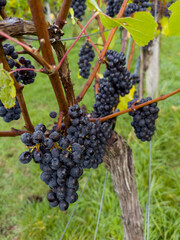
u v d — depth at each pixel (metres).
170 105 1.33
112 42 0.60
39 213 0.93
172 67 1.70
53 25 0.26
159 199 0.91
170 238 0.78
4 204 1.02
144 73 1.16
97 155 0.32
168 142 1.15
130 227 0.58
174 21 0.32
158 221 0.83
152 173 1.00
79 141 0.27
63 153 0.24
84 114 0.32
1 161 1.21
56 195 0.26
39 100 0.84
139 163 1.03
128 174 0.49
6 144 1.23
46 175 0.25
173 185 0.96
